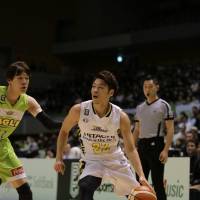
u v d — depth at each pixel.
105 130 8.02
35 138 32.34
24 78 8.23
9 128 8.63
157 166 11.06
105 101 7.93
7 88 8.46
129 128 8.20
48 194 16.53
